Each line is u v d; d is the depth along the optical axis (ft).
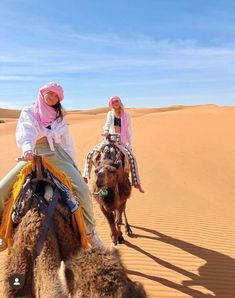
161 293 22.57
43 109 17.02
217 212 41.29
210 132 115.96
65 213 15.28
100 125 168.76
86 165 29.30
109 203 26.73
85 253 11.09
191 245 30.58
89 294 10.11
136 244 30.09
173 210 40.81
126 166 29.01
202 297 22.39
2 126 210.59
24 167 16.08
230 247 30.78
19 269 14.26
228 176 61.72
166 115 197.98
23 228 14.66
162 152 82.64
